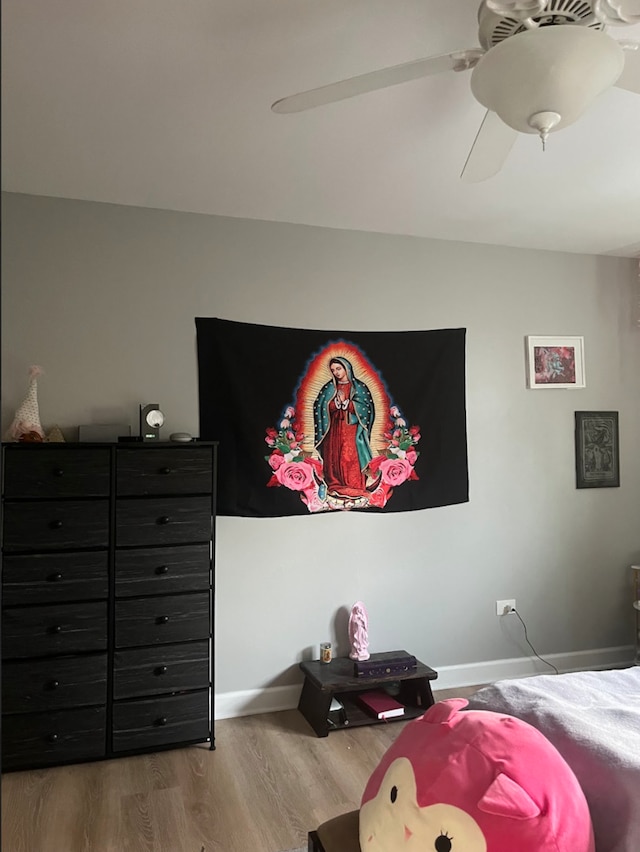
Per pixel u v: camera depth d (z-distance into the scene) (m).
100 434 3.08
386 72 1.60
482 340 3.87
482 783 1.42
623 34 1.86
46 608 2.76
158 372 3.27
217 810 2.50
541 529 3.96
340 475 3.54
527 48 1.42
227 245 3.39
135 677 2.88
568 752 1.70
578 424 4.04
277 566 3.45
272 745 3.02
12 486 2.74
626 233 3.71
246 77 2.08
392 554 3.65
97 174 2.85
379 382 3.62
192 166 2.77
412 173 2.85
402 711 3.28
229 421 3.36
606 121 2.40
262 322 3.44
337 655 3.53
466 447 3.79
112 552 2.85
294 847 2.28
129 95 2.18
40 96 2.17
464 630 3.79
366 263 3.64
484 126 1.91
